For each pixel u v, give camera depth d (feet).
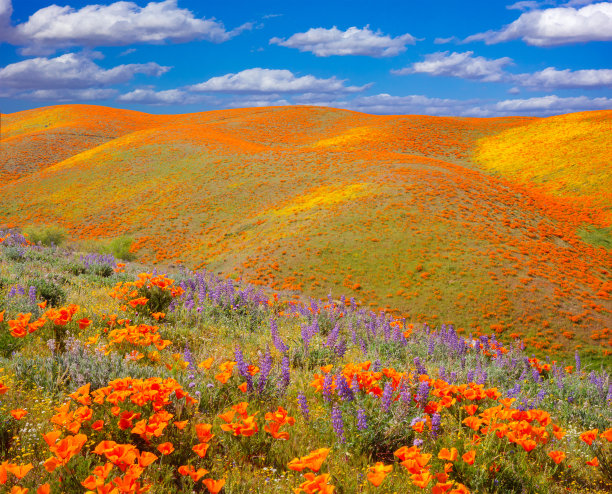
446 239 97.91
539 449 11.51
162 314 20.86
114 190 172.45
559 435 10.94
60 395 11.11
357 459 10.12
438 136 250.16
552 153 190.08
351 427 10.85
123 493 6.35
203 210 147.33
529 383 22.33
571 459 11.83
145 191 167.84
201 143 221.25
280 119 329.72
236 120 329.93
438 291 80.69
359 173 152.35
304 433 10.92
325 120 327.26
